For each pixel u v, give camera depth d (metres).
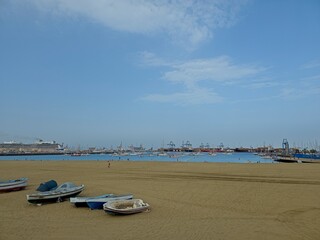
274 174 40.84
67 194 25.17
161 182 34.25
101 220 18.38
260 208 20.78
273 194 25.44
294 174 40.59
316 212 19.27
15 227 17.02
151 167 57.84
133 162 78.06
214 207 21.41
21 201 25.39
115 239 14.52
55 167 61.31
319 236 14.37
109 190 29.55
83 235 15.24
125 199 22.16
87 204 21.78
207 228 16.11
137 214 19.66
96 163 74.56
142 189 29.64
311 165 58.72
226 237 14.46
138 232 15.59
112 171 49.97
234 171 46.16
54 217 19.41
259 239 14.07
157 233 15.37
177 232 15.47
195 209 20.88
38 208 22.33
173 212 20.09
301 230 15.41
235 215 18.97
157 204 22.62
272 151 197.12
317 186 29.23
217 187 29.77
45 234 15.52
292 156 118.38
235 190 27.81
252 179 35.53
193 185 31.44
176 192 27.55
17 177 43.22
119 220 18.25
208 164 65.31
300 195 24.80
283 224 16.61
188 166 58.94
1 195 28.52
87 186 32.41
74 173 47.59
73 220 18.52
